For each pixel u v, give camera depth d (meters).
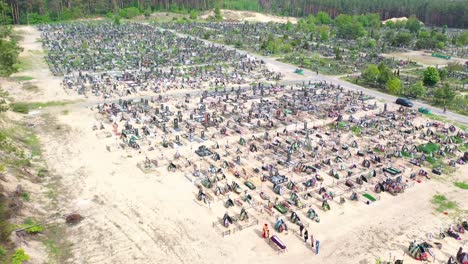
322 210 61.53
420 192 68.25
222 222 57.09
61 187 64.31
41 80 128.38
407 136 93.00
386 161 79.25
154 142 84.12
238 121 97.50
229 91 124.81
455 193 68.38
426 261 50.69
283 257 50.47
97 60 156.75
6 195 55.19
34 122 92.44
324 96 123.06
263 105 110.38
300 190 66.94
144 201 61.53
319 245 52.97
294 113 105.75
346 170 75.19
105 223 55.56
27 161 68.81
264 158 79.00
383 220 59.50
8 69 108.31
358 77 151.00
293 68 164.38
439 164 79.06
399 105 119.38
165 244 51.91
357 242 54.09
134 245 51.31
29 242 49.12
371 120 102.62
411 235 56.09
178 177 69.56
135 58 163.25
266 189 66.94
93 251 49.72
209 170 70.50
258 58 180.00
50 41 196.75
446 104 120.50
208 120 95.69
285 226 55.31
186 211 59.44
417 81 140.75
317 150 83.31
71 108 103.38
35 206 57.50
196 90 125.00
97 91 116.69
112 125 92.44
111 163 73.69
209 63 162.25
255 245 52.56
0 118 83.69
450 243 54.59
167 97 115.50
